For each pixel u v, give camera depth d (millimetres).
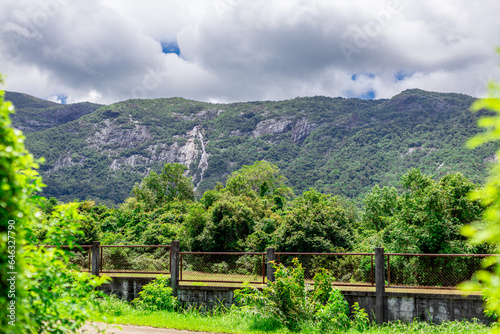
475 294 10633
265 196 50125
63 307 4234
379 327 10516
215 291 12156
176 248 12594
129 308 11227
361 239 23172
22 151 3389
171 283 12438
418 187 21547
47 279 4258
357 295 11320
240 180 50250
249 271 14008
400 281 14625
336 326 9898
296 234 21266
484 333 8555
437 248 17219
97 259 13133
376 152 189875
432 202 17828
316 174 177625
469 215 17297
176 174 62844
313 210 22438
